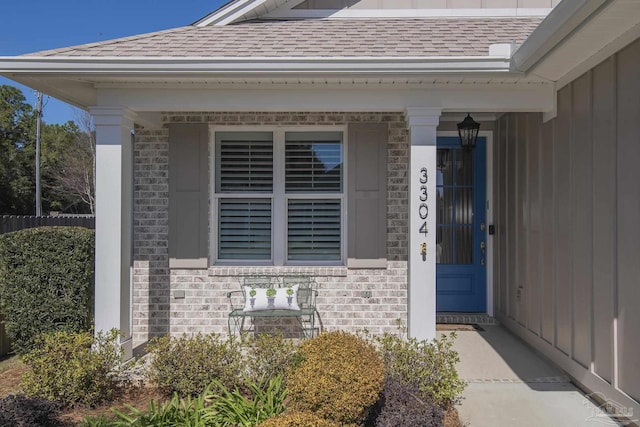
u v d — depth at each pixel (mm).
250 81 4621
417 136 4793
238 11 6055
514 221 6277
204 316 5848
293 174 6016
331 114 5875
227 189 6020
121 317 4773
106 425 3334
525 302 5895
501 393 4359
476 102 4836
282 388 3795
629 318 3605
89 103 5281
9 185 30000
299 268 5852
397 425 3164
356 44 4926
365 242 5816
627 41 3527
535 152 5594
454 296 7102
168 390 4055
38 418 3324
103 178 4766
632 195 3561
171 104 4848
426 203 4734
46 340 4188
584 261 4355
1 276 5578
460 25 5887
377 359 3471
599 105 4051
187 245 5824
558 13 3352
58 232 5641
